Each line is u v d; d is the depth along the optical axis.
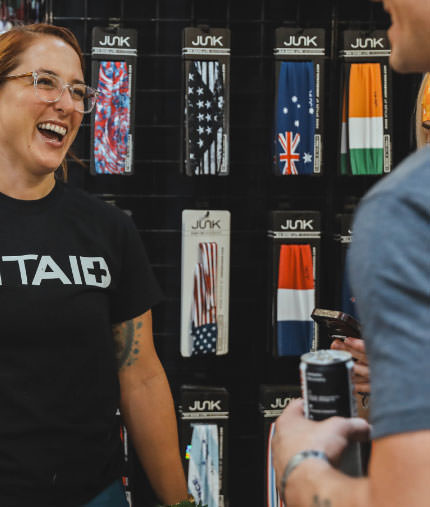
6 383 1.61
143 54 3.51
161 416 1.95
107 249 1.81
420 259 0.69
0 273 1.64
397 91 3.54
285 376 3.63
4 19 3.17
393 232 0.70
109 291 1.81
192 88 3.21
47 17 3.33
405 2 0.79
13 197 1.73
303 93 3.27
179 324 3.59
